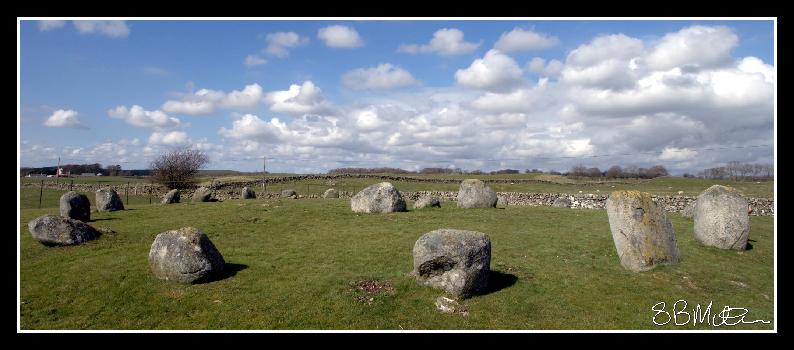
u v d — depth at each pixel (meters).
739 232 24.23
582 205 48.94
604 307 17.25
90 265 20.34
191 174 66.56
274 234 27.67
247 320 15.55
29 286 17.86
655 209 21.97
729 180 81.12
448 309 16.36
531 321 16.00
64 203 30.86
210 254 18.98
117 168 99.25
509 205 43.28
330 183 74.56
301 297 17.27
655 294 18.41
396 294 17.50
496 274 20.16
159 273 18.61
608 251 24.12
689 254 23.30
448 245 17.53
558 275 20.19
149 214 35.00
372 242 25.20
